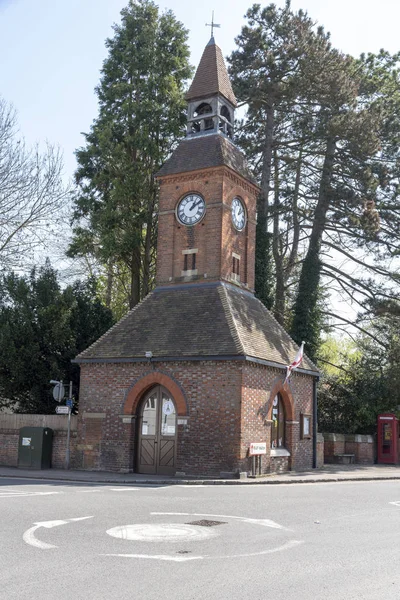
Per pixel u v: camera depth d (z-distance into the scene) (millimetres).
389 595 7059
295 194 36938
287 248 42438
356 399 35375
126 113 34406
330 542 10258
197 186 27766
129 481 20750
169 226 28141
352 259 36438
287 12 36406
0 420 26953
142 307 27141
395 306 34844
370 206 33812
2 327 28781
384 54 39344
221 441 22422
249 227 29422
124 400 24422
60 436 25500
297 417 27312
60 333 29031
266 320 28453
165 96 35000
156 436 23922
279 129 38219
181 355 23312
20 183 33312
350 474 25406
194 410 23016
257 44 35938
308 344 35344
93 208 35219
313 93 35000
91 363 25328
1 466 25875
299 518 12875
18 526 11016
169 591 7078
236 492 17875
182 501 15227
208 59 30609
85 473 23266
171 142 36125
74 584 7309
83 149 35844
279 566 8414
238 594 6992
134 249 35438
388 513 13969
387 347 36125
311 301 35781
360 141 34125
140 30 35906
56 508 13297
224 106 30469
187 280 27203
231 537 10523
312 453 28516
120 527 11156
